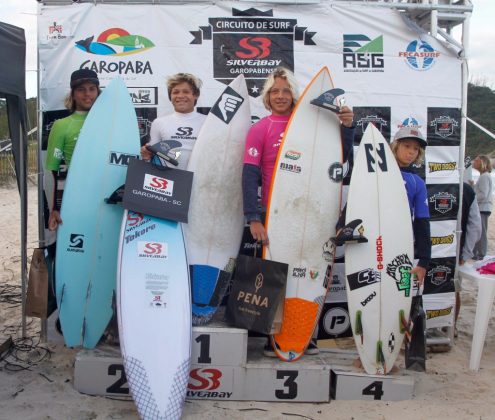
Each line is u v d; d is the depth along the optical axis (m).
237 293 2.96
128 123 3.29
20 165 3.48
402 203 3.11
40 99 3.49
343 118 3.06
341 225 3.13
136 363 2.69
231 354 2.86
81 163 3.20
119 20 3.52
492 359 3.62
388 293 3.06
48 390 2.90
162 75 3.55
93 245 3.16
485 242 5.74
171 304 2.86
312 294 3.09
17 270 5.64
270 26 3.59
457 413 2.80
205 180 3.25
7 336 3.72
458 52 3.72
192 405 2.82
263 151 3.16
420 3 3.66
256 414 2.75
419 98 3.71
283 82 3.08
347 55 3.65
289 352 2.99
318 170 3.13
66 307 3.13
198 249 3.21
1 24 3.15
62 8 3.50
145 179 2.98
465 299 5.07
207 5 3.55
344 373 2.93
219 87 3.59
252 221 2.99
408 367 3.00
